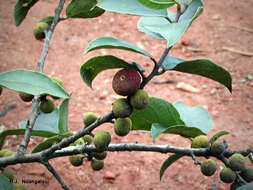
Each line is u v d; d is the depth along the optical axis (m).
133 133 1.33
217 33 1.99
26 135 0.58
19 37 1.84
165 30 0.50
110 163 1.17
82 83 1.58
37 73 0.54
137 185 1.09
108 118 0.54
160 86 1.58
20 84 0.53
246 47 1.88
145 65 1.72
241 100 1.52
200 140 0.58
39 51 1.76
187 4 0.53
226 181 0.57
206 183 1.11
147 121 0.61
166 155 1.22
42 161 0.57
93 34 1.92
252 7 2.31
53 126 0.64
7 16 2.01
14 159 0.57
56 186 1.05
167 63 0.55
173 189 1.08
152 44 1.88
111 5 0.54
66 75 1.61
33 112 0.58
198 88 1.59
